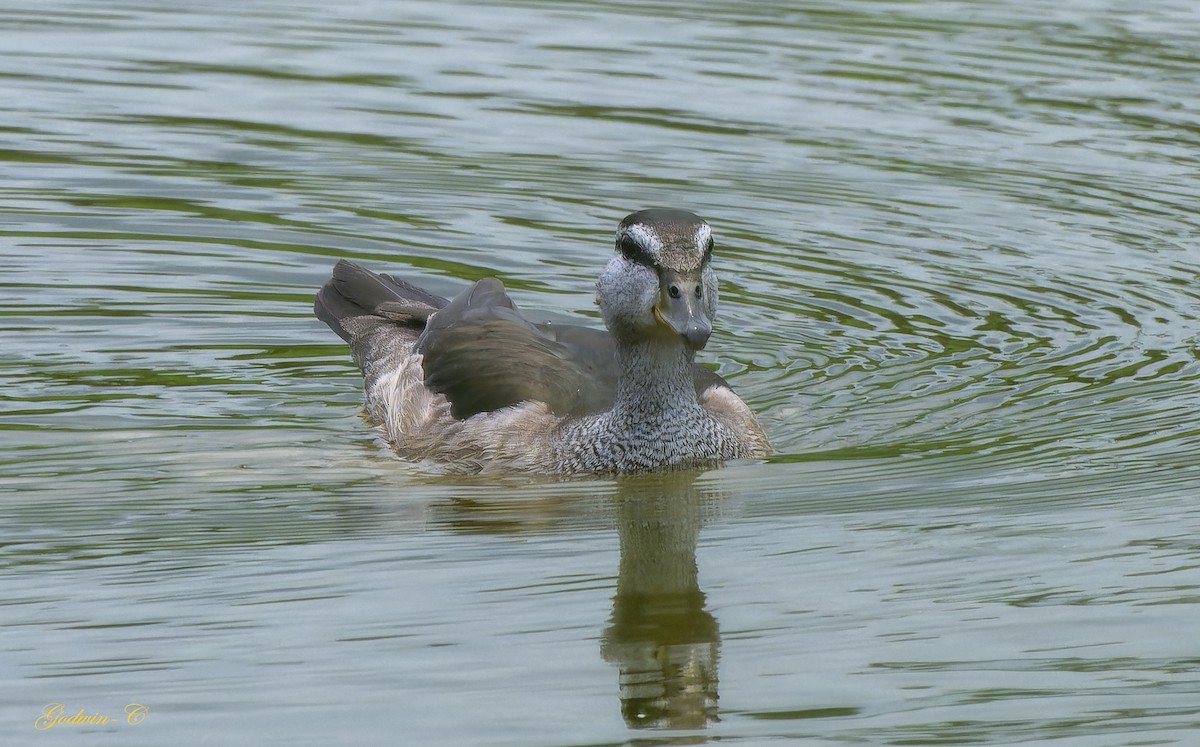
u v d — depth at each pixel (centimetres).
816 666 909
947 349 1534
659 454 1270
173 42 2462
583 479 1276
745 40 2464
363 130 2103
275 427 1388
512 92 2241
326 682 887
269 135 2083
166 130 2089
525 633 950
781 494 1209
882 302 1648
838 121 2138
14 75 2280
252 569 1053
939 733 830
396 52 2416
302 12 2625
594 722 840
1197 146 2073
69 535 1115
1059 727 834
